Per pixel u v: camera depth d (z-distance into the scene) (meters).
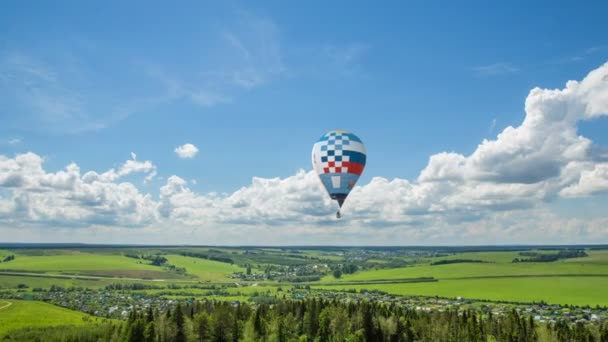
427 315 197.25
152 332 158.12
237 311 197.25
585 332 169.75
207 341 171.00
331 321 176.00
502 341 170.25
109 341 167.75
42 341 173.00
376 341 172.12
